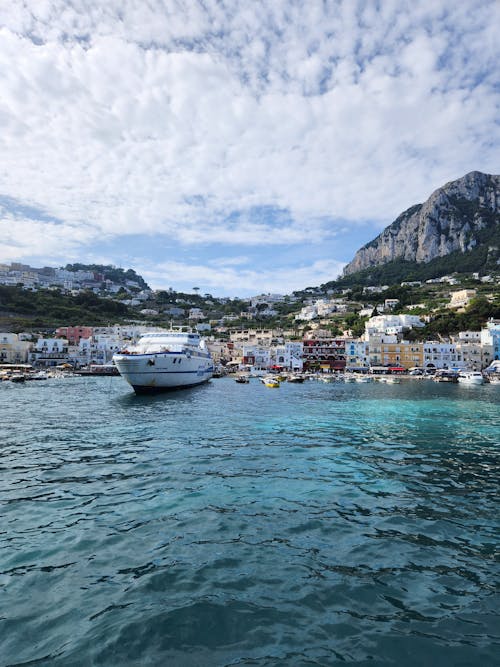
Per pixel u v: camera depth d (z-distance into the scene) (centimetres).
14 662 693
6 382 8112
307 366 13288
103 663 693
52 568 1000
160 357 5125
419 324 15188
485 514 1380
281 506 1431
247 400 5000
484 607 866
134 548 1107
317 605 864
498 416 3753
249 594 901
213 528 1239
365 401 5075
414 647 742
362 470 1902
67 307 18275
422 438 2684
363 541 1166
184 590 911
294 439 2606
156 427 2980
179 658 707
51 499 1485
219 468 1902
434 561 1056
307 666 692
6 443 2422
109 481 1698
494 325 13025
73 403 4466
